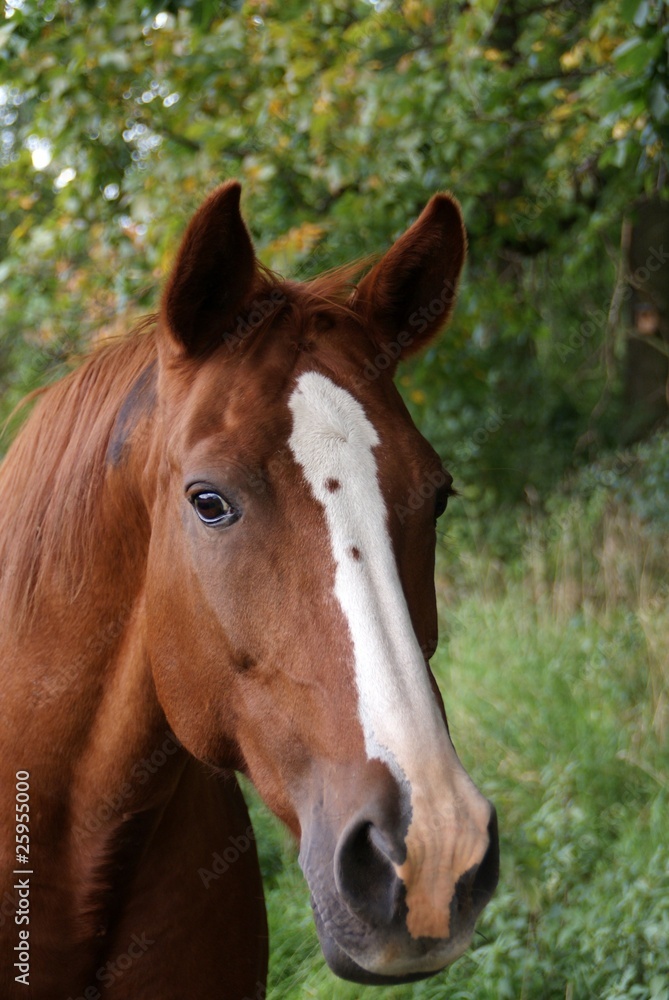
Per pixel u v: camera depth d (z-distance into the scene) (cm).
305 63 589
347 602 175
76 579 221
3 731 222
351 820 164
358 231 641
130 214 619
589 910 359
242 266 203
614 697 536
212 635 191
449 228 225
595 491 761
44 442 236
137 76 595
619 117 461
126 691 216
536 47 641
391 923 159
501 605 683
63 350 632
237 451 184
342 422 188
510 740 517
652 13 410
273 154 627
